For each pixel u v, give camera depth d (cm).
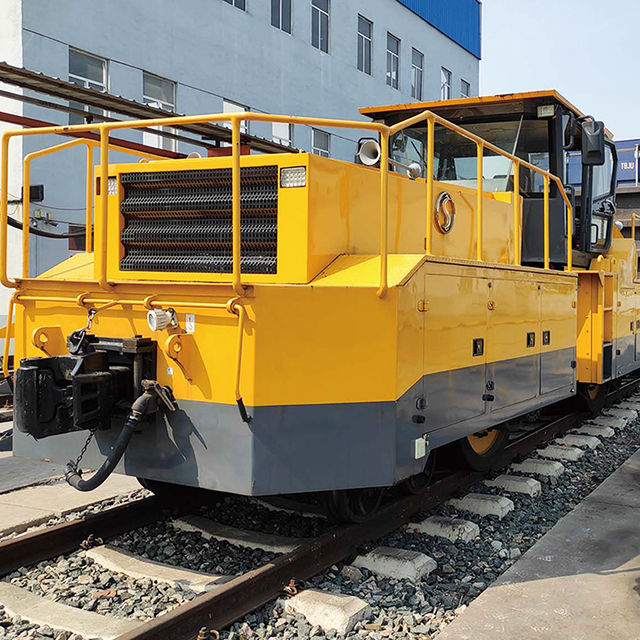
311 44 2016
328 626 350
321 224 419
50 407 386
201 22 1645
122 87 1465
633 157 1341
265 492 370
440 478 568
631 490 589
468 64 2894
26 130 420
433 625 361
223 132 924
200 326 380
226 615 352
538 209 685
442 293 440
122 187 460
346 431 384
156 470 398
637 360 956
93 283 409
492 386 512
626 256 885
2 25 1298
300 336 373
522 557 447
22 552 421
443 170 706
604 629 355
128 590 390
